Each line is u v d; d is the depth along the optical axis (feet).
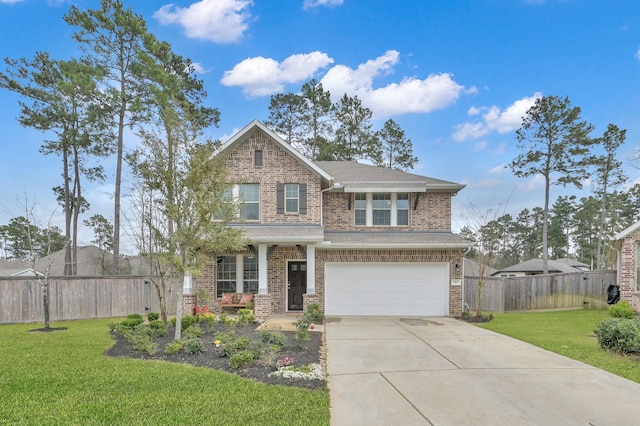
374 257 53.88
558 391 21.71
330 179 52.70
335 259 53.93
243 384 21.59
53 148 79.77
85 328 41.57
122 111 71.67
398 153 114.73
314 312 46.96
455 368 26.23
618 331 30.35
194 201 32.83
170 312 56.39
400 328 42.42
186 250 33.24
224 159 35.81
